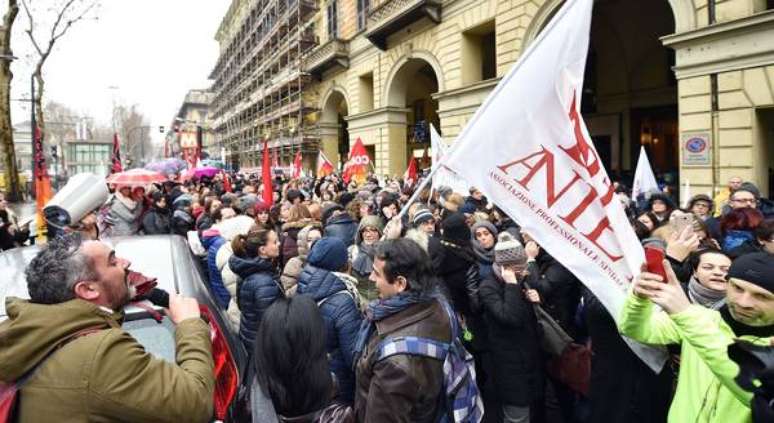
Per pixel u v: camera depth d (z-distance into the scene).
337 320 3.31
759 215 4.52
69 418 1.60
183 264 3.55
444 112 21.84
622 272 2.63
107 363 1.66
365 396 2.35
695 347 1.95
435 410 2.27
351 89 30.80
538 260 4.91
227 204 7.68
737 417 2.00
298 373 2.16
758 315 1.95
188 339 2.05
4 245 8.16
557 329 3.95
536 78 2.83
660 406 3.11
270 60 44.78
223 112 77.38
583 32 2.82
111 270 1.90
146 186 8.84
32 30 25.31
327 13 34.19
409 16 22.84
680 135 12.65
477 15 19.70
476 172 2.93
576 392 3.99
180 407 1.74
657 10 19.36
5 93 22.98
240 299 3.93
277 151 42.91
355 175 14.70
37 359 1.65
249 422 2.55
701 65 12.04
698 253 3.09
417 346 2.20
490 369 4.04
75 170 54.59
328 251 3.50
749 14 11.02
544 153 2.81
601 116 22.64
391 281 2.40
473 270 4.21
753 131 11.14
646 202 7.79
